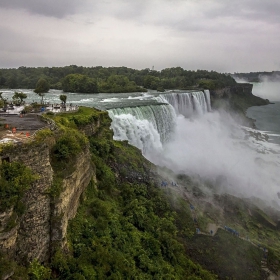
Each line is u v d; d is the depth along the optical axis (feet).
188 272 95.61
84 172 87.30
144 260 84.17
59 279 61.62
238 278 104.88
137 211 105.29
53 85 459.32
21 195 55.93
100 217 85.56
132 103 269.03
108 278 67.51
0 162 54.44
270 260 115.44
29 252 59.11
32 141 60.64
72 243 70.59
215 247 115.44
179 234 116.47
